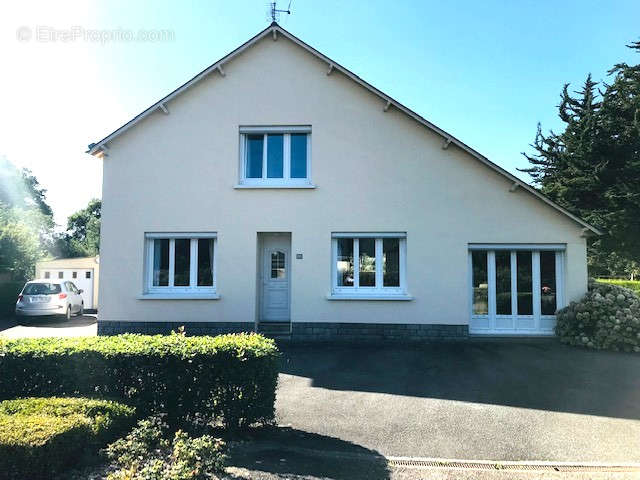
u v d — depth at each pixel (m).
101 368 5.58
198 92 12.12
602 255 24.42
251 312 11.68
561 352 10.23
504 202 11.62
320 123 11.93
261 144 12.19
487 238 11.59
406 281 11.62
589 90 26.41
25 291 17.28
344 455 4.98
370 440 5.47
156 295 11.78
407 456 5.03
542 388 7.62
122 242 11.93
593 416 6.33
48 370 5.64
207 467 4.31
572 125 25.28
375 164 11.81
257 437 5.45
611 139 23.20
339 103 11.95
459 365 9.13
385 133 11.85
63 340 6.17
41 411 4.66
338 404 6.83
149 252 12.06
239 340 5.90
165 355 5.54
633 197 20.70
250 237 11.82
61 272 22.12
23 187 50.69
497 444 5.39
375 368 8.94
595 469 4.76
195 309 11.75
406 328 11.52
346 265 11.86
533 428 5.89
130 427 5.14
